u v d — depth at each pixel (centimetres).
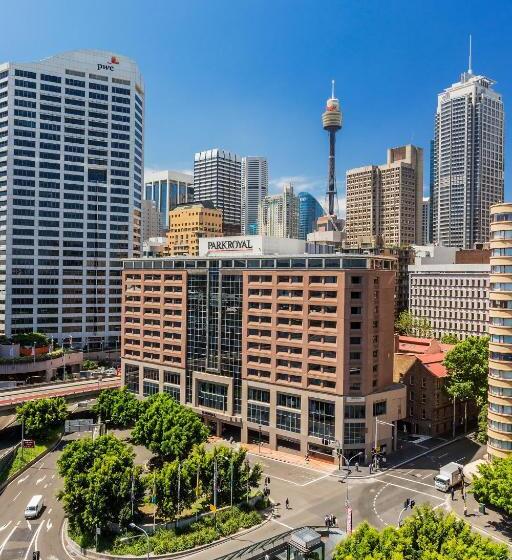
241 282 12525
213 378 12962
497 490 7438
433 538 5219
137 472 7756
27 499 9106
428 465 10606
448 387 12506
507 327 9206
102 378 17062
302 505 8731
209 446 11925
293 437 11425
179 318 13875
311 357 11231
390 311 11625
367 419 10775
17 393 14300
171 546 7162
